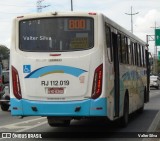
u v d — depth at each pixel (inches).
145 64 838.5
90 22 470.9
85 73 466.0
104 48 469.1
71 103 466.3
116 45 537.0
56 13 477.7
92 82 464.4
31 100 476.4
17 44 486.9
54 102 470.0
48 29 479.8
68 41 474.0
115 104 526.9
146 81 856.9
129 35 637.3
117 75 535.2
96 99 462.9
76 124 629.9
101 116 467.2
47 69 473.4
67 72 468.8
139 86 751.7
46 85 472.7
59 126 575.5
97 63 465.1
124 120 586.2
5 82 874.8
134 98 686.5
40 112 472.7
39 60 476.1
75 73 467.5
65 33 475.5
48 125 620.7
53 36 477.7
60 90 469.4
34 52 479.5
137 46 727.7
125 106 595.8
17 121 681.6
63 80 469.4
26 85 478.3
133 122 658.2
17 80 482.6
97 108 461.7
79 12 473.4
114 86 522.3
